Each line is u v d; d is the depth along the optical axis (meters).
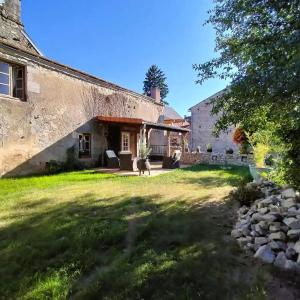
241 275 2.53
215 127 4.49
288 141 3.69
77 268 2.70
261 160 7.35
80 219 4.25
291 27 3.20
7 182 8.00
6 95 9.29
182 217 4.34
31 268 2.69
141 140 12.84
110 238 3.42
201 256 2.92
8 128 9.24
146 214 4.53
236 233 3.48
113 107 15.03
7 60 9.30
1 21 10.45
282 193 4.27
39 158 10.43
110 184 7.69
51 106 10.98
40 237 3.46
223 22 4.01
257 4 3.53
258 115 3.83
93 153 13.36
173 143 22.48
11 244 3.23
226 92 3.98
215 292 2.26
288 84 2.71
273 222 3.31
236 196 4.99
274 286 2.35
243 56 3.57
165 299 2.17
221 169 11.98
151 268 2.66
